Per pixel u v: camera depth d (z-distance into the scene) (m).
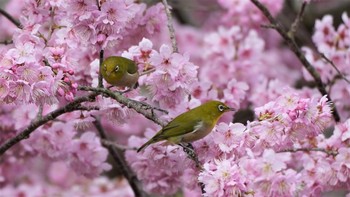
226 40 15.29
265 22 16.33
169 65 9.39
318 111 8.87
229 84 12.18
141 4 10.98
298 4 19.00
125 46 11.30
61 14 10.15
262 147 8.77
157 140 8.94
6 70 8.55
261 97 13.77
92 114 10.50
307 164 10.39
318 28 13.67
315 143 10.53
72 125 12.26
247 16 16.38
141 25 11.10
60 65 8.98
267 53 18.61
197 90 11.66
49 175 18.06
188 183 10.75
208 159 8.95
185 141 8.95
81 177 18.14
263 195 8.14
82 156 12.42
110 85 10.27
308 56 13.65
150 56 9.81
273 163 8.09
